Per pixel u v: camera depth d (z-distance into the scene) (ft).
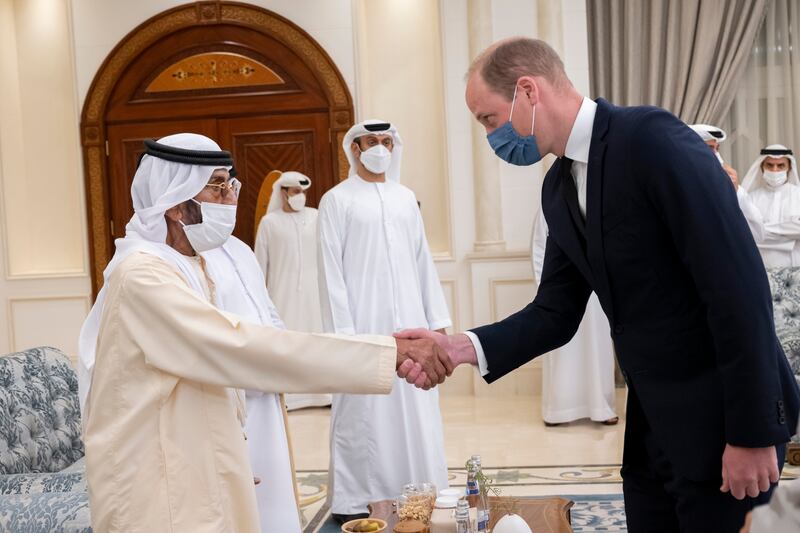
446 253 23.24
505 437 18.22
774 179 20.03
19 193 24.49
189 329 6.24
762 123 23.84
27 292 24.20
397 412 12.92
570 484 14.51
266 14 23.45
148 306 6.30
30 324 24.25
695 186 5.72
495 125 6.65
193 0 23.58
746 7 23.07
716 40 23.22
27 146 24.48
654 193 5.92
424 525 8.89
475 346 7.32
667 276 6.05
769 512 3.55
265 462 8.73
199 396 6.41
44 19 24.27
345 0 23.20
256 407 8.79
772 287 16.61
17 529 7.79
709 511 5.98
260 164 23.91
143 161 7.01
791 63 23.61
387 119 23.88
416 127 23.76
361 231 13.03
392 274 13.04
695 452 5.94
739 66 23.30
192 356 6.27
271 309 10.00
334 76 23.29
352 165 13.55
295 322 22.11
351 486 12.94
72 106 24.16
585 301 7.52
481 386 22.76
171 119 24.03
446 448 17.49
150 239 6.89
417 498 9.39
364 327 12.94
